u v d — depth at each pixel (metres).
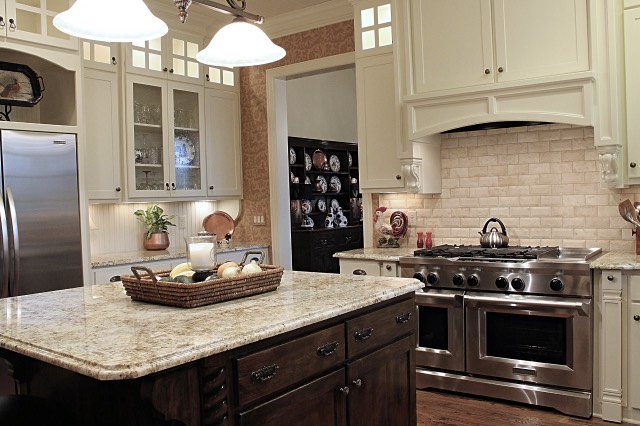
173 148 4.98
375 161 4.33
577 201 3.82
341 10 4.83
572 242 3.85
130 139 4.63
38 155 3.75
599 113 3.35
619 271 3.16
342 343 2.05
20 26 3.77
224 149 5.46
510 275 3.45
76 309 2.11
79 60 4.02
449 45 3.82
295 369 1.83
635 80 3.33
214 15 5.12
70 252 3.91
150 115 4.87
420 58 3.94
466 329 3.63
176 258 4.73
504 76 3.61
